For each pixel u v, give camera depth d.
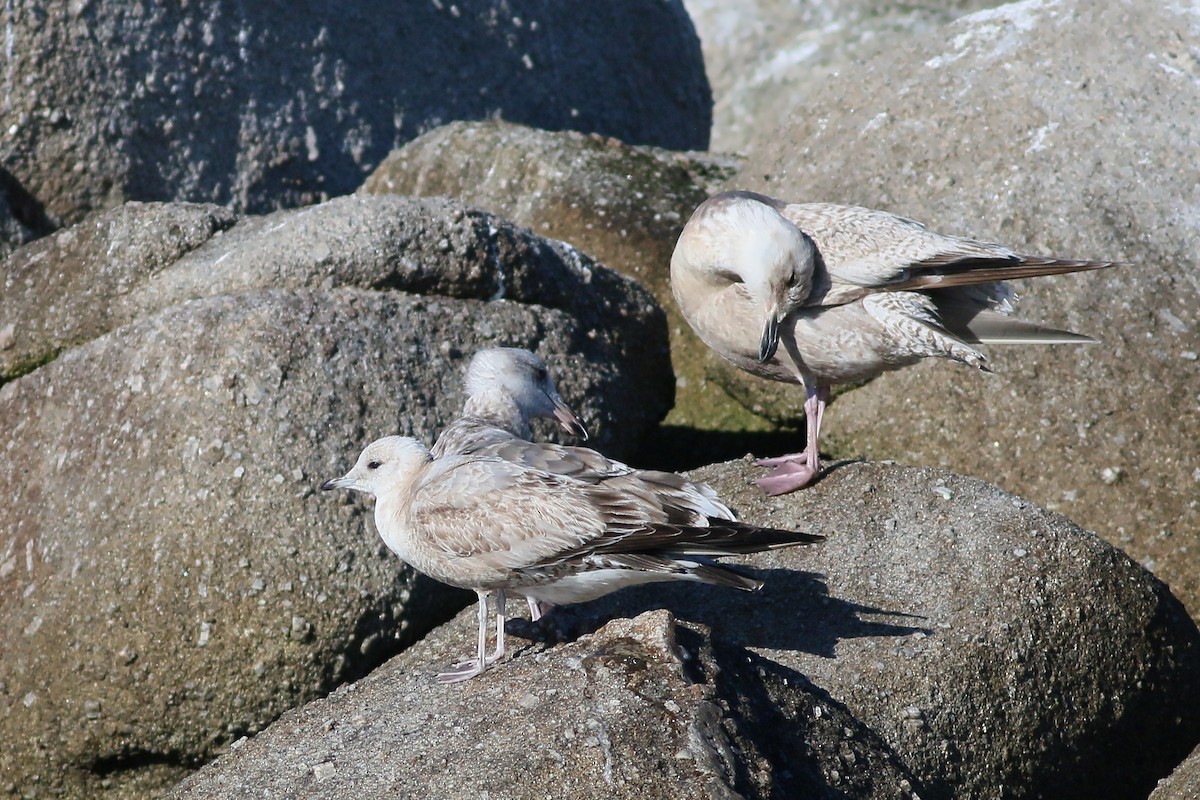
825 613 10.30
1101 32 15.44
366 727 8.87
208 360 11.66
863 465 11.91
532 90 20.75
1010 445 13.38
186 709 10.98
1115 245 13.89
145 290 12.74
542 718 8.23
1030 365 13.48
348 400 11.68
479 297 13.01
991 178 14.59
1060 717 10.20
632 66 22.38
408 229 12.73
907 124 15.42
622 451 13.56
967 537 10.94
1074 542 10.95
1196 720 11.04
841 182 15.38
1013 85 15.27
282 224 12.80
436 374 12.20
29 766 11.20
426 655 10.19
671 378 14.95
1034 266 11.16
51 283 13.12
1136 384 13.24
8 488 12.05
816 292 11.41
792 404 14.69
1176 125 14.54
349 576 11.04
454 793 7.87
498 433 10.05
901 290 11.34
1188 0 15.45
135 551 11.12
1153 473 12.97
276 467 11.24
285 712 10.47
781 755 8.42
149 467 11.38
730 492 11.74
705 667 8.58
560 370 12.98
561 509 8.82
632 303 14.48
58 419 12.12
